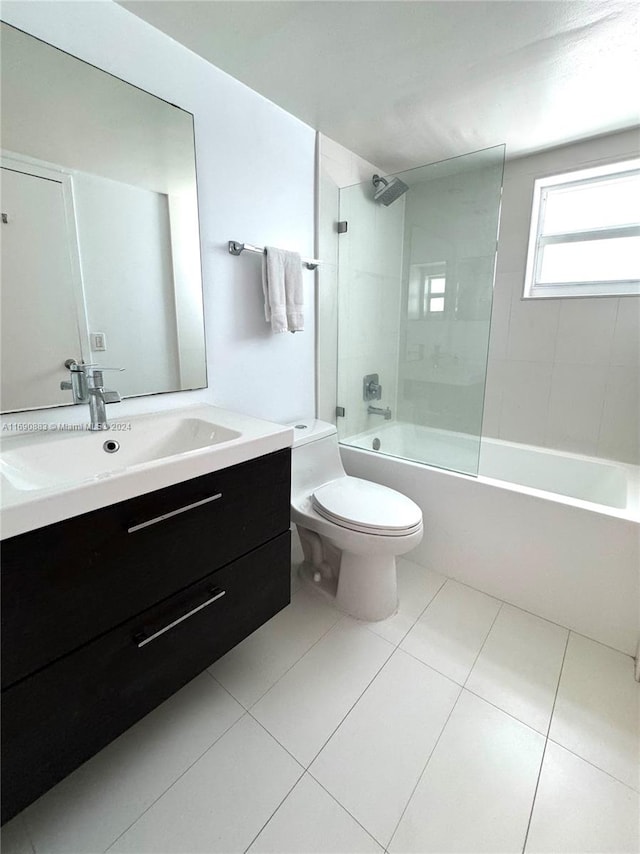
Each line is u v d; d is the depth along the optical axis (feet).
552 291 7.29
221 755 3.43
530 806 3.09
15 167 3.26
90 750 2.76
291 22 3.81
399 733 3.64
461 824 2.98
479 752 3.48
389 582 5.04
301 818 3.01
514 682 4.16
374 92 4.97
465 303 6.51
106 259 3.88
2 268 3.29
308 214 6.04
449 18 3.74
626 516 4.42
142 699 3.05
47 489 2.36
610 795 3.16
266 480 3.77
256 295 5.44
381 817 3.02
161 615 3.07
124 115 3.82
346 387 7.33
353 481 5.67
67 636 2.52
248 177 5.07
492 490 5.32
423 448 7.16
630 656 4.49
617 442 6.77
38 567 2.30
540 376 7.34
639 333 6.34
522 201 7.06
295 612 5.15
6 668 2.26
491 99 5.13
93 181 3.70
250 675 4.22
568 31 3.91
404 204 7.02
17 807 2.43
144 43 3.87
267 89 4.92
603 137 6.19
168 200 4.27
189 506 3.07
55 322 3.64
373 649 4.58
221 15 3.73
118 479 2.60
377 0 3.50
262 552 3.88
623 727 3.69
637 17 3.70
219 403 5.20
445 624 4.98
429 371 7.06
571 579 4.81
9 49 3.12
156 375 4.46
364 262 7.02
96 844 2.85
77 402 3.67
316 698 3.97
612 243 6.69
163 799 3.11
